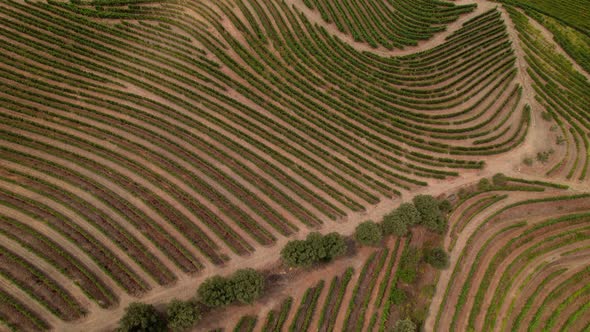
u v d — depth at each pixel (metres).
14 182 59.75
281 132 72.00
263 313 52.91
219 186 64.00
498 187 67.38
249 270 51.03
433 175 68.50
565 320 56.19
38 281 51.09
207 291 47.81
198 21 86.12
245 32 85.75
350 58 85.12
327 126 73.94
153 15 86.69
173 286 53.38
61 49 78.75
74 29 81.19
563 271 59.88
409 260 57.69
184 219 59.25
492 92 81.19
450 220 63.59
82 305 50.72
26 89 72.31
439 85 82.81
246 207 62.28
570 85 82.94
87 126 68.75
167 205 60.34
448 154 72.44
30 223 56.09
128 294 52.19
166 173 64.50
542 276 59.62
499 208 65.62
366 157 71.38
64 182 61.38
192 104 74.12
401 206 59.06
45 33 80.12
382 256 58.16
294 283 55.44
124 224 57.88
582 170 70.44
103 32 82.62
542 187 68.06
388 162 70.50
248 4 90.38
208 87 76.88
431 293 56.50
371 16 92.19
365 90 80.94
